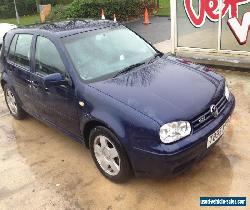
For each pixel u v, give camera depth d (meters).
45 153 5.05
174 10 7.76
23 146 5.34
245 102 5.75
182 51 8.01
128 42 4.95
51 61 4.70
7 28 11.67
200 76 4.30
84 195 4.05
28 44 5.27
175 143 3.50
